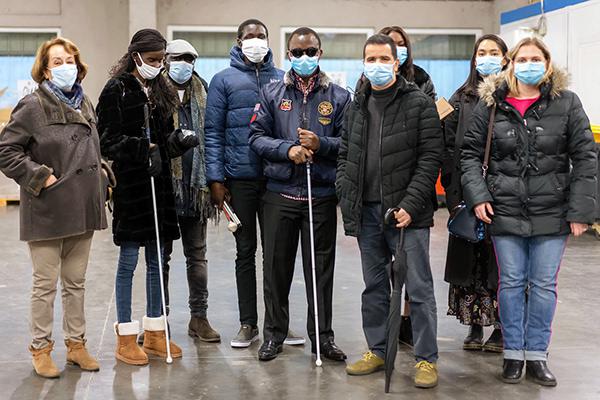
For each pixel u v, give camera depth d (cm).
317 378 374
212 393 353
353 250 752
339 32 1241
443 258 712
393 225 361
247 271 427
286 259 405
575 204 352
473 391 356
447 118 409
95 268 655
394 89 361
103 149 381
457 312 416
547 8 952
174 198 404
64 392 354
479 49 403
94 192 374
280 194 401
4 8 1202
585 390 358
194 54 418
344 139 376
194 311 441
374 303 383
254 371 384
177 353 406
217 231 880
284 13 1233
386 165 361
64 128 367
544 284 364
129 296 398
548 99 359
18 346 427
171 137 390
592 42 869
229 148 420
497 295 398
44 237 363
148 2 1173
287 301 411
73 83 371
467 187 365
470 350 420
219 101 420
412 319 370
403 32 405
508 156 362
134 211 387
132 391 356
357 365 379
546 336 369
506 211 361
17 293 564
